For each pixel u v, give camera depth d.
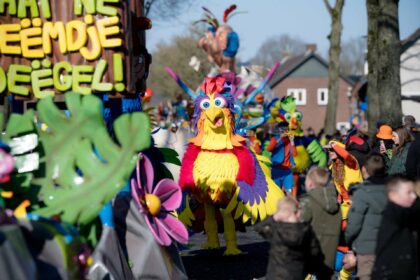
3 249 5.05
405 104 45.06
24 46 7.55
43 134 6.91
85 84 7.49
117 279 7.32
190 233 11.50
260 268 10.09
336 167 10.98
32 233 5.64
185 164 10.63
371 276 6.74
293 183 16.17
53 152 6.86
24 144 6.88
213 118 10.39
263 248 11.73
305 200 7.11
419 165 10.95
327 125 31.94
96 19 7.47
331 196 7.09
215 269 10.05
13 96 7.60
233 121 10.73
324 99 69.00
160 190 8.26
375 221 7.05
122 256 7.56
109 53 7.49
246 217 10.33
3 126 7.30
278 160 15.98
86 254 6.01
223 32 27.70
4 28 7.58
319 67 69.00
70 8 7.52
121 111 8.58
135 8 8.80
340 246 8.46
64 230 5.73
